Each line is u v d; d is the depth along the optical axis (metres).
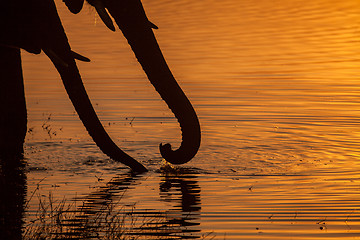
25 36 28.78
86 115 30.75
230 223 26.77
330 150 38.34
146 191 31.23
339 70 63.81
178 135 42.03
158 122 45.28
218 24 94.69
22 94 34.72
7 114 34.38
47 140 40.66
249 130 42.78
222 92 54.38
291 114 46.88
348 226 26.36
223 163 36.06
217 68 65.31
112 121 45.47
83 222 26.84
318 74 61.94
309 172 34.28
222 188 31.69
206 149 38.66
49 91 55.88
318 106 49.38
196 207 28.77
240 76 61.38
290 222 26.86
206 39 82.56
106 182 32.69
